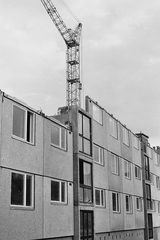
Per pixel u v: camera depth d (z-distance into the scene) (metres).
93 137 23.34
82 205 20.06
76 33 73.81
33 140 16.41
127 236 28.44
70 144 20.06
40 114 17.16
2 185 13.60
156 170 42.56
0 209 13.30
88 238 20.52
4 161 13.93
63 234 17.98
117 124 28.88
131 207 30.06
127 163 30.55
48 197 17.02
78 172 20.02
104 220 23.39
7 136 14.30
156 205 40.50
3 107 14.18
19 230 14.33
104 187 24.20
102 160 24.75
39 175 16.48
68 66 72.56
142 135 37.84
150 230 35.94
